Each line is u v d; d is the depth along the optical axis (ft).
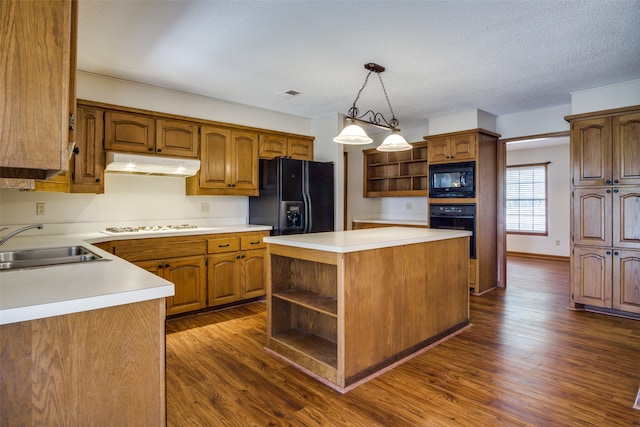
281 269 9.44
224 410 6.61
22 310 3.29
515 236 25.12
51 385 3.55
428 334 9.54
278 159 13.55
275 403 6.85
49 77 3.45
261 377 7.85
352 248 7.38
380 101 13.88
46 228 10.62
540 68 10.50
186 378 7.79
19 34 3.35
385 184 20.08
